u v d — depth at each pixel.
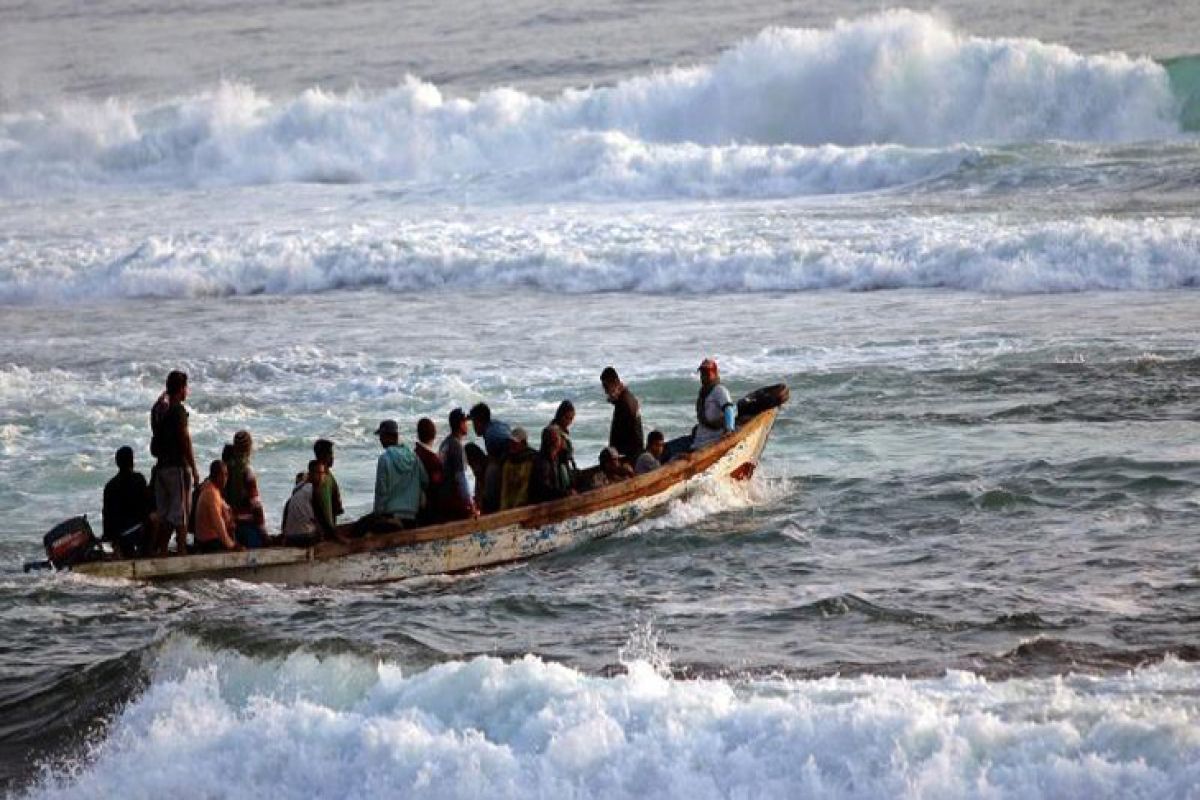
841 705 36.12
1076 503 58.75
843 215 123.19
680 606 50.16
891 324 92.56
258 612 51.41
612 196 146.12
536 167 154.75
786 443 70.56
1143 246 100.25
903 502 60.59
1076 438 67.62
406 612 50.88
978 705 36.00
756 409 63.94
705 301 104.25
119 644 49.03
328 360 91.94
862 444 69.44
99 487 69.31
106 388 87.12
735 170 144.38
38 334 107.38
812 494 62.72
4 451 75.25
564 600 51.44
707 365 62.47
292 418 79.69
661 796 33.53
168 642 44.75
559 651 45.81
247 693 40.59
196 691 40.81
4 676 46.56
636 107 178.88
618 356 89.06
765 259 108.62
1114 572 50.50
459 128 184.25
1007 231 107.00
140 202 166.75
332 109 189.12
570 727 35.72
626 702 36.38
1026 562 52.38
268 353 95.06
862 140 169.00
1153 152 138.50
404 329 101.38
